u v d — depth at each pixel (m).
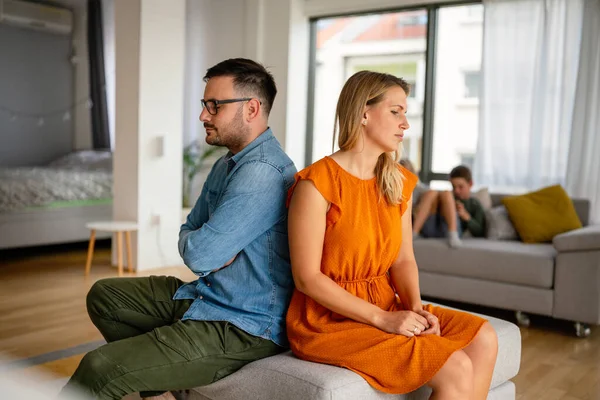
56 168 6.46
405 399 1.57
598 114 4.77
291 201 1.60
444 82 5.76
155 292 1.83
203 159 6.35
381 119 1.61
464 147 5.71
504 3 5.16
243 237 1.62
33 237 5.30
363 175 1.65
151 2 4.78
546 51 4.98
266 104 1.75
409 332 1.53
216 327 1.61
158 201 5.01
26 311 3.65
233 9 6.48
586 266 3.49
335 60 6.46
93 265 5.13
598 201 4.79
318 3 6.25
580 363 3.03
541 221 4.10
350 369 1.50
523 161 5.17
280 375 1.50
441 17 5.72
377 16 6.18
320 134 6.61
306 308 1.64
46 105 7.18
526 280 3.70
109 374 1.45
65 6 7.12
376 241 1.63
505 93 5.20
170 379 1.53
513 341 1.95
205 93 1.72
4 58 6.78
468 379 1.45
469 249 3.91
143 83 4.80
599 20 4.72
